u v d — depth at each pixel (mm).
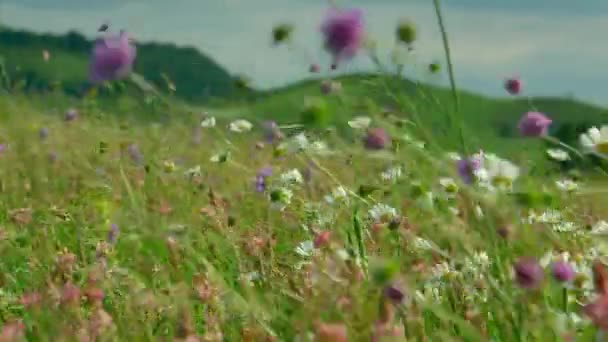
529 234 1278
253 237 1780
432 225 1499
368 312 1243
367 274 1358
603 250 1292
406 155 1329
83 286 1587
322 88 1399
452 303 1394
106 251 1722
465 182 1275
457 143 1295
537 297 1228
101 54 1270
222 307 1439
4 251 1783
